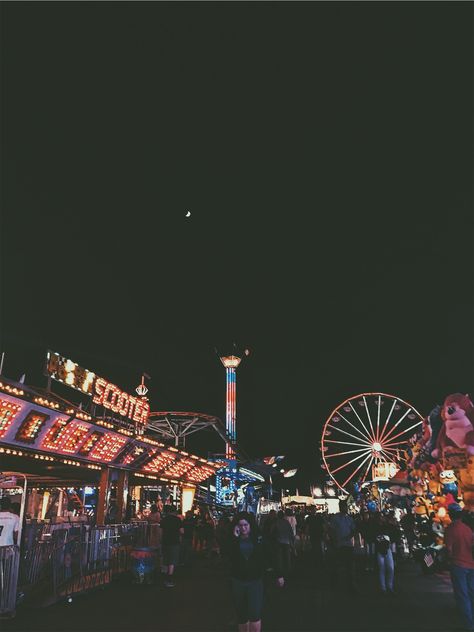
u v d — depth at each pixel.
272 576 14.89
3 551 8.93
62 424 15.27
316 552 17.62
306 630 8.27
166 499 30.55
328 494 41.28
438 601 10.89
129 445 19.36
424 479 18.75
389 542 11.96
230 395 63.72
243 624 6.13
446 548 8.34
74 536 11.27
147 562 13.20
